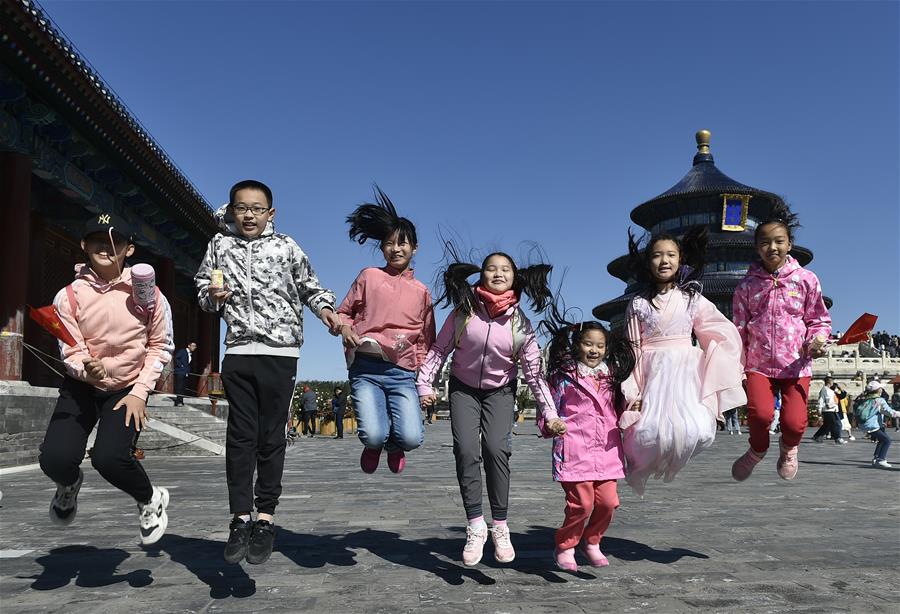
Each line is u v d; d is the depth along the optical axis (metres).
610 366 4.62
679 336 4.82
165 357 4.34
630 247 5.02
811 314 5.18
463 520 6.64
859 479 10.99
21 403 13.61
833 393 22.77
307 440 26.75
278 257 4.48
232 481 4.26
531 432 34.25
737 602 3.81
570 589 4.10
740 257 50.97
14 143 14.60
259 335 4.36
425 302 5.04
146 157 18.94
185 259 27.06
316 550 5.23
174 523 6.55
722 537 5.73
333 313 4.55
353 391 4.88
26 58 12.95
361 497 8.45
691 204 53.16
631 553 5.10
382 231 4.99
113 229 4.12
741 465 5.37
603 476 4.44
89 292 4.17
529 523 6.42
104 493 8.87
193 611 3.69
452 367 4.73
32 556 5.04
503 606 3.75
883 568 4.61
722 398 4.73
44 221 18.69
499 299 4.55
